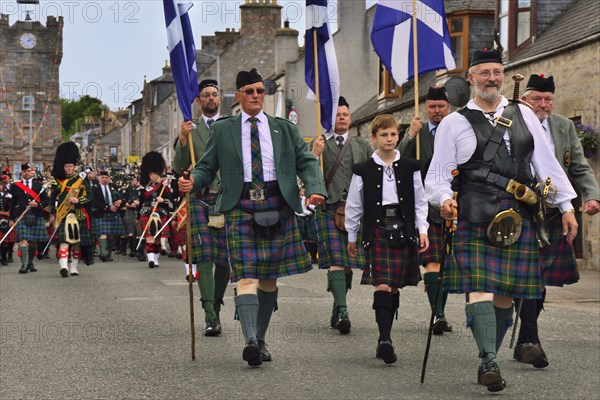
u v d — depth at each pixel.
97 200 23.69
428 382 6.92
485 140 6.62
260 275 7.61
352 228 8.41
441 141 6.72
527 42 22.20
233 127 7.80
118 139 106.75
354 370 7.38
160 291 13.88
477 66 6.71
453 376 7.14
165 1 8.68
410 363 7.69
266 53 61.59
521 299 7.49
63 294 13.46
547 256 8.03
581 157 8.20
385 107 32.47
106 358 7.98
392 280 7.96
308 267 7.80
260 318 7.90
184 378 7.11
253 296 7.55
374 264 8.03
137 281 15.99
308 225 10.05
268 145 7.76
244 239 7.62
